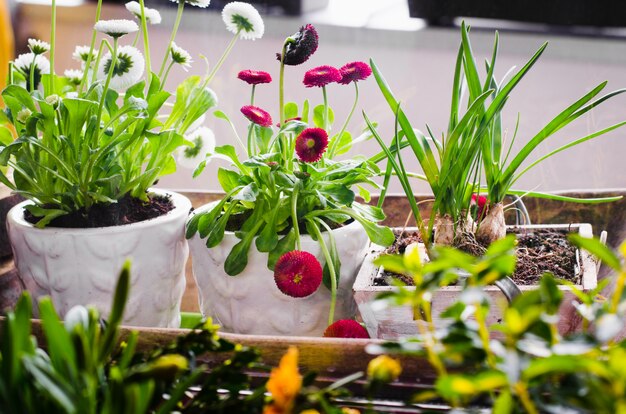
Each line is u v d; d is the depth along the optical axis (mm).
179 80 1737
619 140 1470
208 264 759
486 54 1555
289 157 798
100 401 437
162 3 1716
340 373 550
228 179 802
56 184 788
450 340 403
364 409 531
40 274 753
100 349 436
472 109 675
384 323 690
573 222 884
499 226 771
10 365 420
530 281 712
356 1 1724
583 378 391
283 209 755
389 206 901
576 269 723
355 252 760
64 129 767
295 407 436
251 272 735
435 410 521
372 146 1599
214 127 1694
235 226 786
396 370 422
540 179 1460
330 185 771
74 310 466
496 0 1533
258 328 756
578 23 1515
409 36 1587
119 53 798
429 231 744
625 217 867
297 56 759
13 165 777
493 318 656
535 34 1524
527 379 386
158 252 764
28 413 427
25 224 754
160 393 457
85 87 831
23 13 1771
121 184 812
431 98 1615
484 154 768
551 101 1533
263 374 559
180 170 1654
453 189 738
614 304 410
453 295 664
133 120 750
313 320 752
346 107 1644
